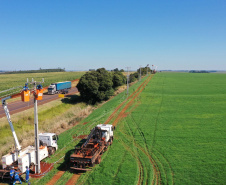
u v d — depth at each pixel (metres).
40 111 37.91
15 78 133.38
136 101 47.81
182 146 21.09
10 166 15.39
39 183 15.06
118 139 24.28
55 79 117.00
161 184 14.49
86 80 48.75
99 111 40.06
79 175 16.22
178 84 80.69
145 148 21.16
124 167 16.95
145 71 154.25
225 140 22.12
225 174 15.37
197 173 15.70
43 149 18.56
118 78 70.31
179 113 35.03
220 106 38.59
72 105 47.59
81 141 23.98
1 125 27.84
